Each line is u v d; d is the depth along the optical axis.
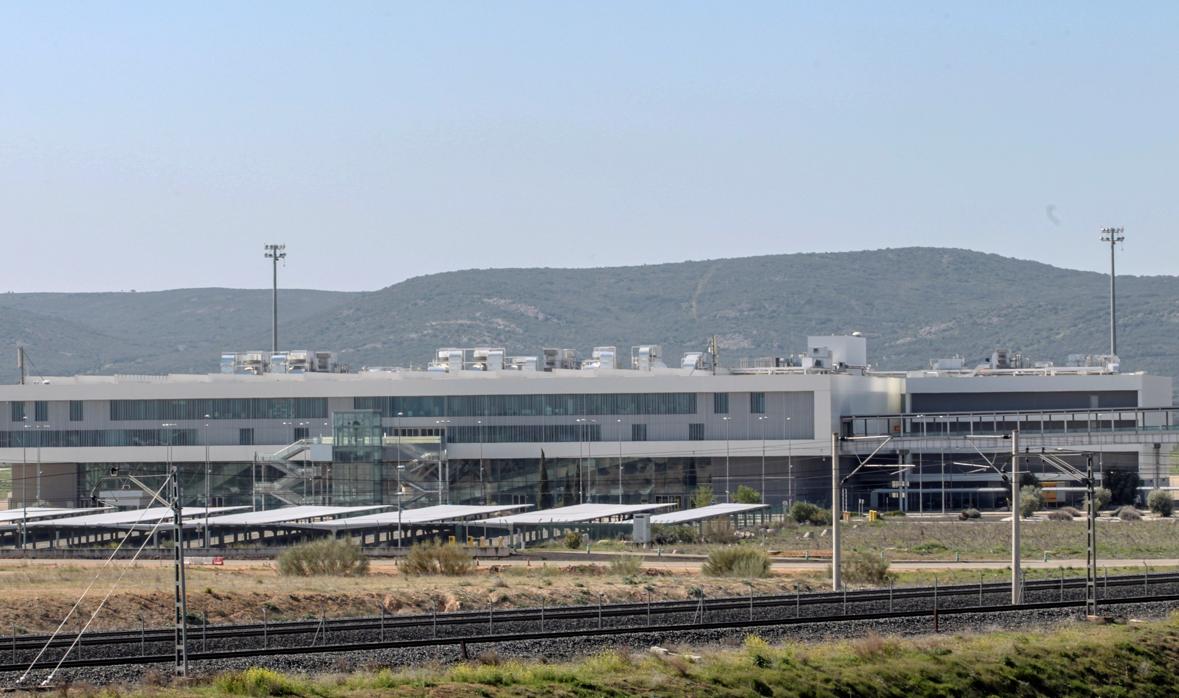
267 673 74.38
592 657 85.19
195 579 129.25
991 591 116.69
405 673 78.44
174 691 72.81
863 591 114.12
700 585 127.25
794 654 86.50
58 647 88.75
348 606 113.44
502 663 82.75
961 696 83.19
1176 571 140.75
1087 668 89.12
